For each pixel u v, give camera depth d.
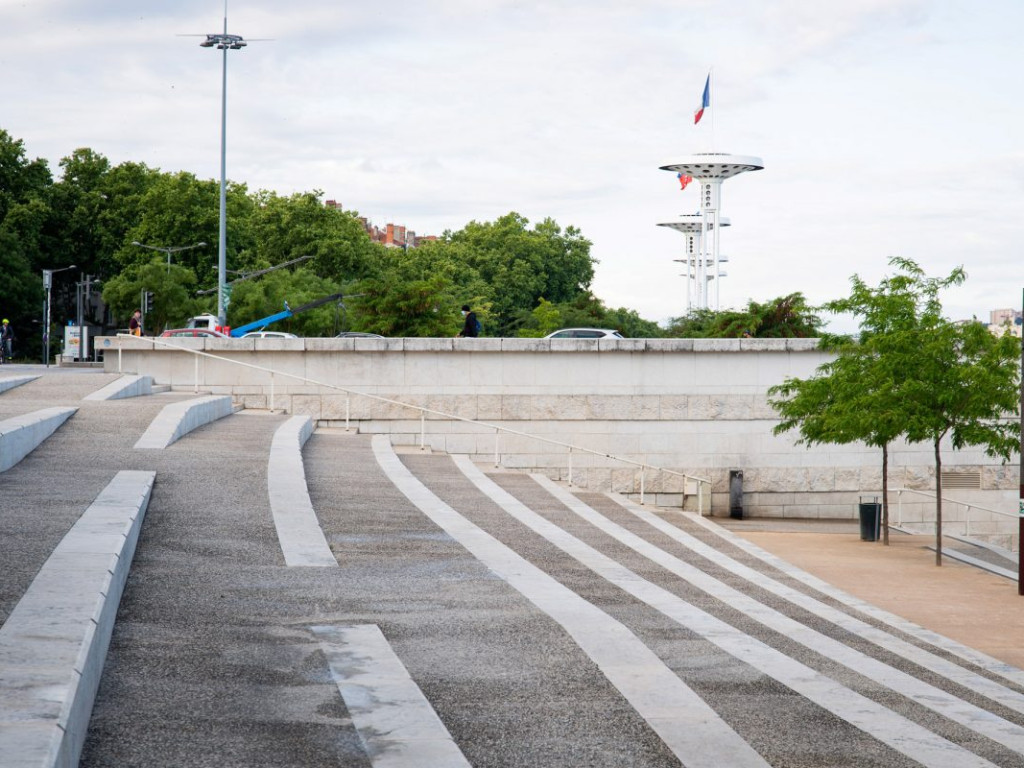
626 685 7.05
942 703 7.39
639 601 10.43
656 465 27.44
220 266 54.81
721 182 91.69
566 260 120.75
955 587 17.88
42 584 7.08
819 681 7.47
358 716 6.05
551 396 27.28
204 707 6.12
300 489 14.48
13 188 85.06
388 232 175.62
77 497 11.62
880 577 18.77
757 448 27.61
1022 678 9.62
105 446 16.94
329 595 9.30
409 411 27.41
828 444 27.84
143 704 6.12
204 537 11.34
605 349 27.30
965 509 28.48
